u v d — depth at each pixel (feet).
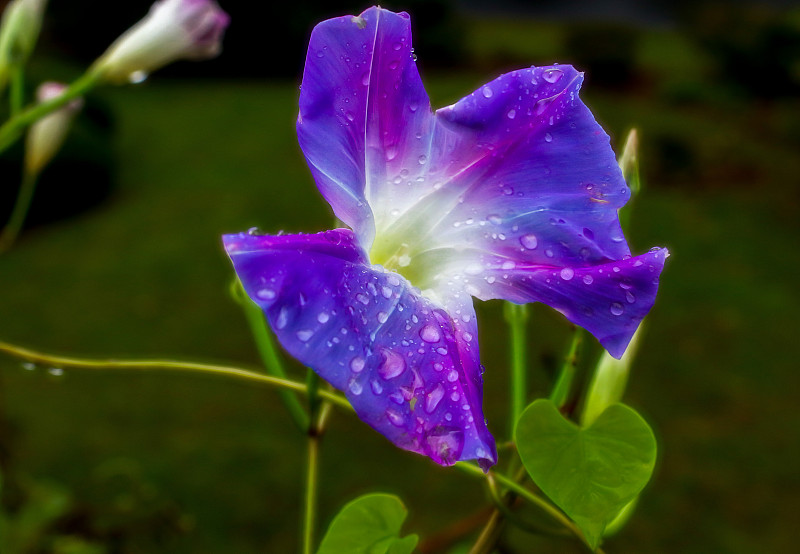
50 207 6.24
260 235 0.78
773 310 5.26
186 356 4.41
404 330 0.85
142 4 10.69
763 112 10.31
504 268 0.92
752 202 7.42
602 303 0.88
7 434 2.47
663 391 4.28
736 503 3.49
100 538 2.07
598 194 0.91
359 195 0.88
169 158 7.64
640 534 3.29
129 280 5.28
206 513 3.26
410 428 0.79
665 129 9.29
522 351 0.98
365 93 0.88
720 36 10.57
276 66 11.28
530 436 0.86
